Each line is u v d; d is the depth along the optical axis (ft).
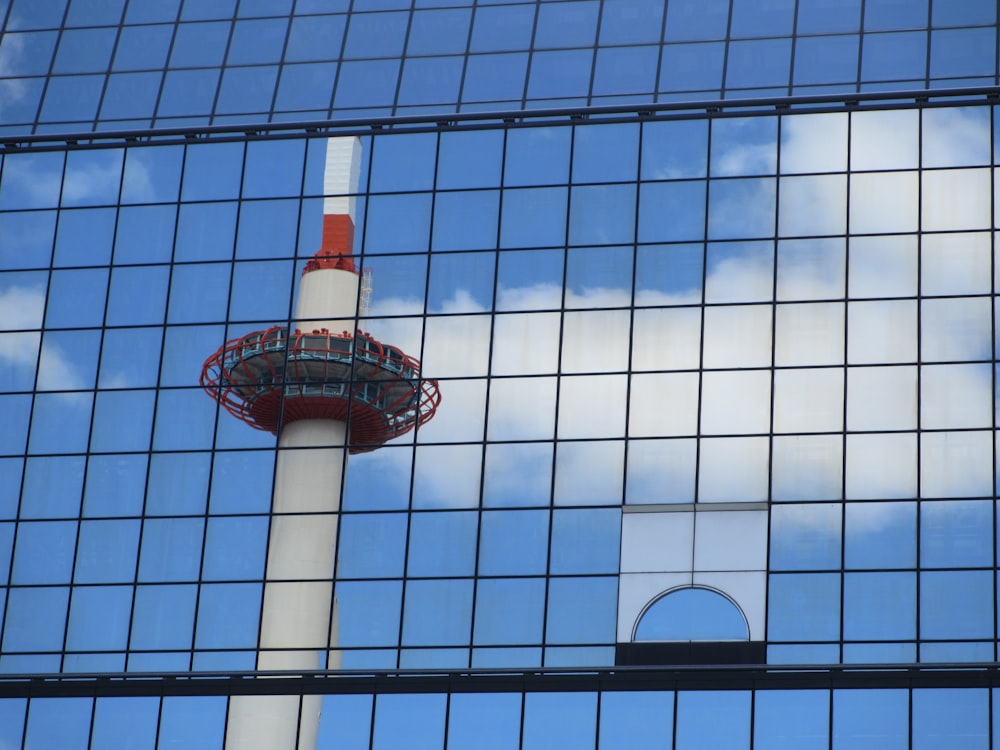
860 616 373.61
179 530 403.75
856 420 389.19
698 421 393.91
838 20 429.79
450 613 385.70
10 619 401.08
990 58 419.13
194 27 462.19
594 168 419.95
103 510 408.46
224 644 391.65
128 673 392.06
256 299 422.41
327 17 456.86
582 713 373.20
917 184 407.03
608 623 380.37
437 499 395.55
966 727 361.92
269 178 434.71
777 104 419.54
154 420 415.23
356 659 385.29
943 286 397.80
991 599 371.76
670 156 418.10
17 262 435.53
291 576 394.52
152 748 385.29
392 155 431.43
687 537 384.68
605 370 401.08
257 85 449.06
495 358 406.41
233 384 416.05
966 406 387.75
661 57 432.66
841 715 365.40
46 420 419.13
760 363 396.78
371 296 416.26
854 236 404.16
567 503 391.04
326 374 410.31
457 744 375.04
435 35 447.83
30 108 454.81
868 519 380.99
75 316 428.97
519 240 416.05
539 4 447.01
